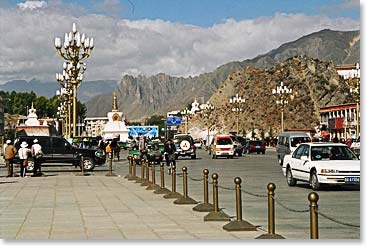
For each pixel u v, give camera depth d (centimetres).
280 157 4428
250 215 1648
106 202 2020
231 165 4628
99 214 1691
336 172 2291
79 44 4169
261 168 4166
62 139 3966
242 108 14688
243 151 7412
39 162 3569
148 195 2267
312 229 921
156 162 4669
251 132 12331
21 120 16900
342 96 14450
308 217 1595
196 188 2602
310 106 14388
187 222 1506
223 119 14712
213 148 6094
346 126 8731
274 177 3234
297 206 1850
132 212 1730
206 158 6128
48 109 18925
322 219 1541
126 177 3312
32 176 3497
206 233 1322
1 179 3253
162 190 2350
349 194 2212
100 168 4550
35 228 1435
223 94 15825
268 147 10188
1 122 14825
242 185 2708
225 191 2417
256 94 14988
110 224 1487
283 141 4388
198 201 2031
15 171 4147
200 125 15112
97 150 4075
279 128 13800
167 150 3628
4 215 1691
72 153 3969
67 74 5434
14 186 2761
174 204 1936
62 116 8469
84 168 3938
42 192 2434
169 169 3619
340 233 1314
